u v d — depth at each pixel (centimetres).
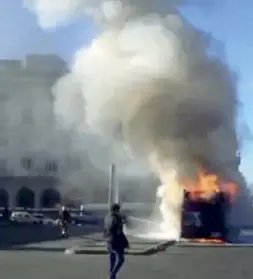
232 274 1645
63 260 2066
